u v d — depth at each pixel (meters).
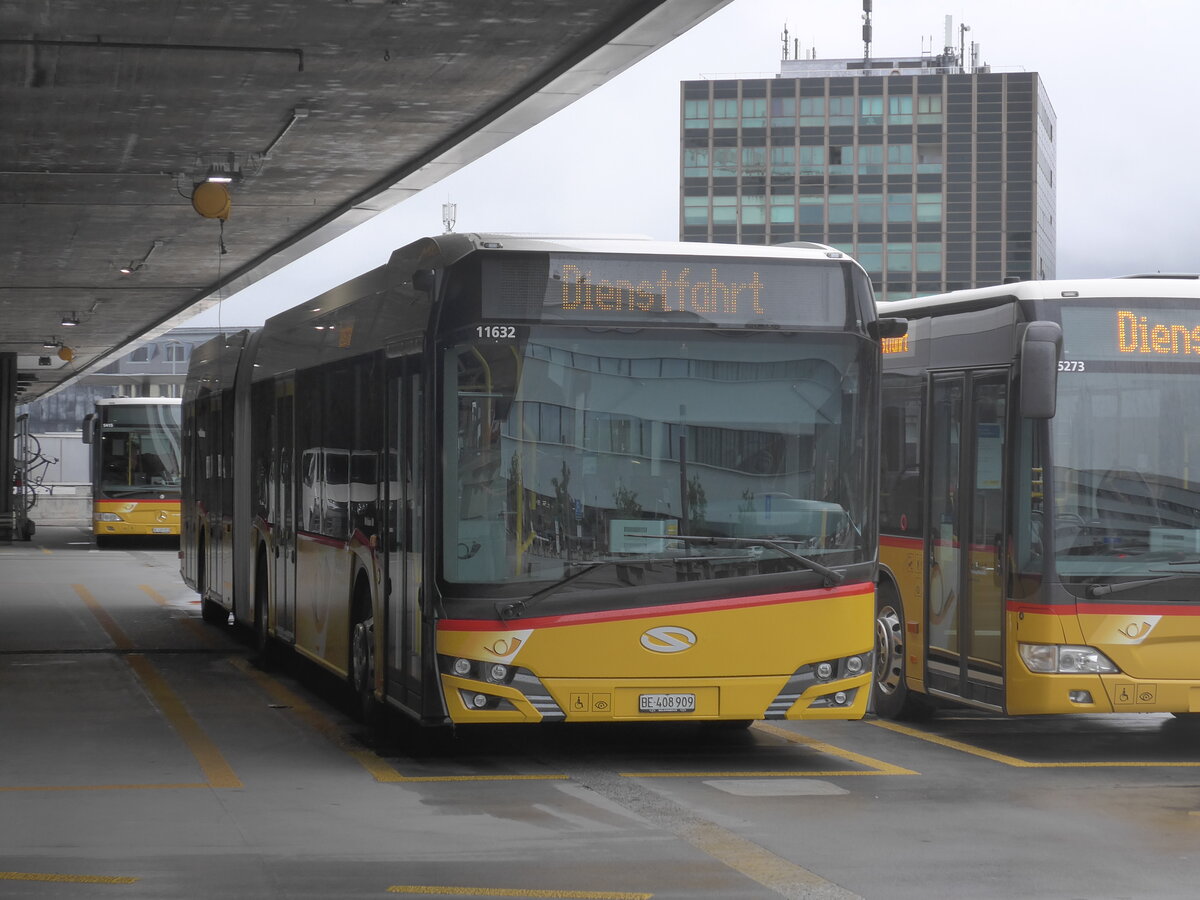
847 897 11.55
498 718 16.38
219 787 16.06
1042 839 13.60
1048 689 17.50
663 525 16.70
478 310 16.59
